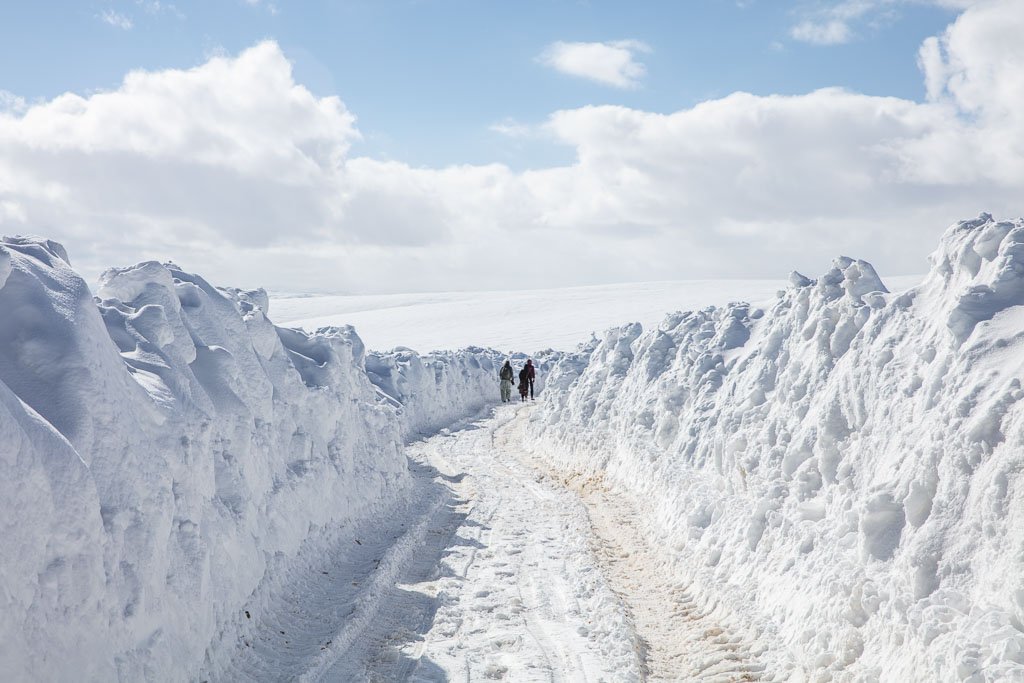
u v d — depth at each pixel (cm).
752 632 618
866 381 703
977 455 495
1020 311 565
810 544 638
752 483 811
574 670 596
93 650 415
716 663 592
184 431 609
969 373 554
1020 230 614
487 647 648
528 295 7506
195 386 704
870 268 848
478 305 6738
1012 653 392
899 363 673
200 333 818
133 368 627
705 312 1420
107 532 462
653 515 1050
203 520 607
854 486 645
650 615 728
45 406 470
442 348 4647
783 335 995
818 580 586
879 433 647
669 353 1421
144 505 504
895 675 460
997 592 432
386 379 2238
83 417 479
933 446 536
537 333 5062
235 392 777
